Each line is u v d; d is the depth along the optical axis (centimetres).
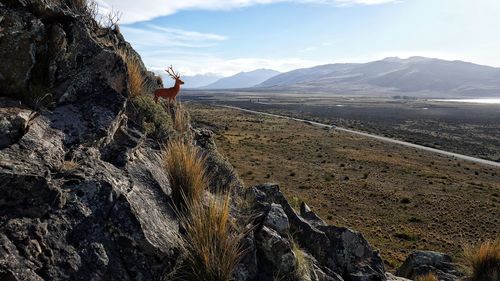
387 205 4366
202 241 525
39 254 390
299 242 772
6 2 617
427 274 1507
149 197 572
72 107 629
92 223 454
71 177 490
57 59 653
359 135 11812
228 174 873
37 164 481
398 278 995
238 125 11981
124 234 470
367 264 827
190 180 638
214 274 505
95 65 706
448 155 9200
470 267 1336
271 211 697
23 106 566
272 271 594
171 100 1076
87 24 862
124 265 450
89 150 567
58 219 430
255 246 598
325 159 7119
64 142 558
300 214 968
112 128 641
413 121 17275
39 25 631
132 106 780
